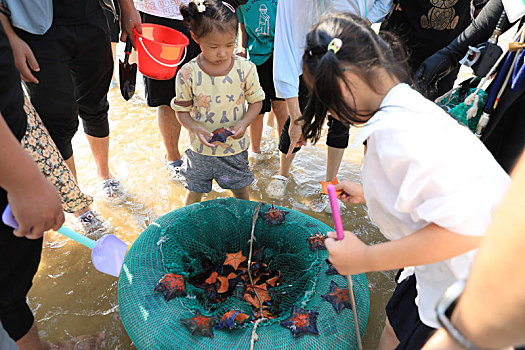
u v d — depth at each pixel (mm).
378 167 1238
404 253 1170
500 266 512
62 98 2193
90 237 2430
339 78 1173
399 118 1163
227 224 2162
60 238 2426
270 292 1958
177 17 2582
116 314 2055
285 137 2666
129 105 3613
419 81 2098
